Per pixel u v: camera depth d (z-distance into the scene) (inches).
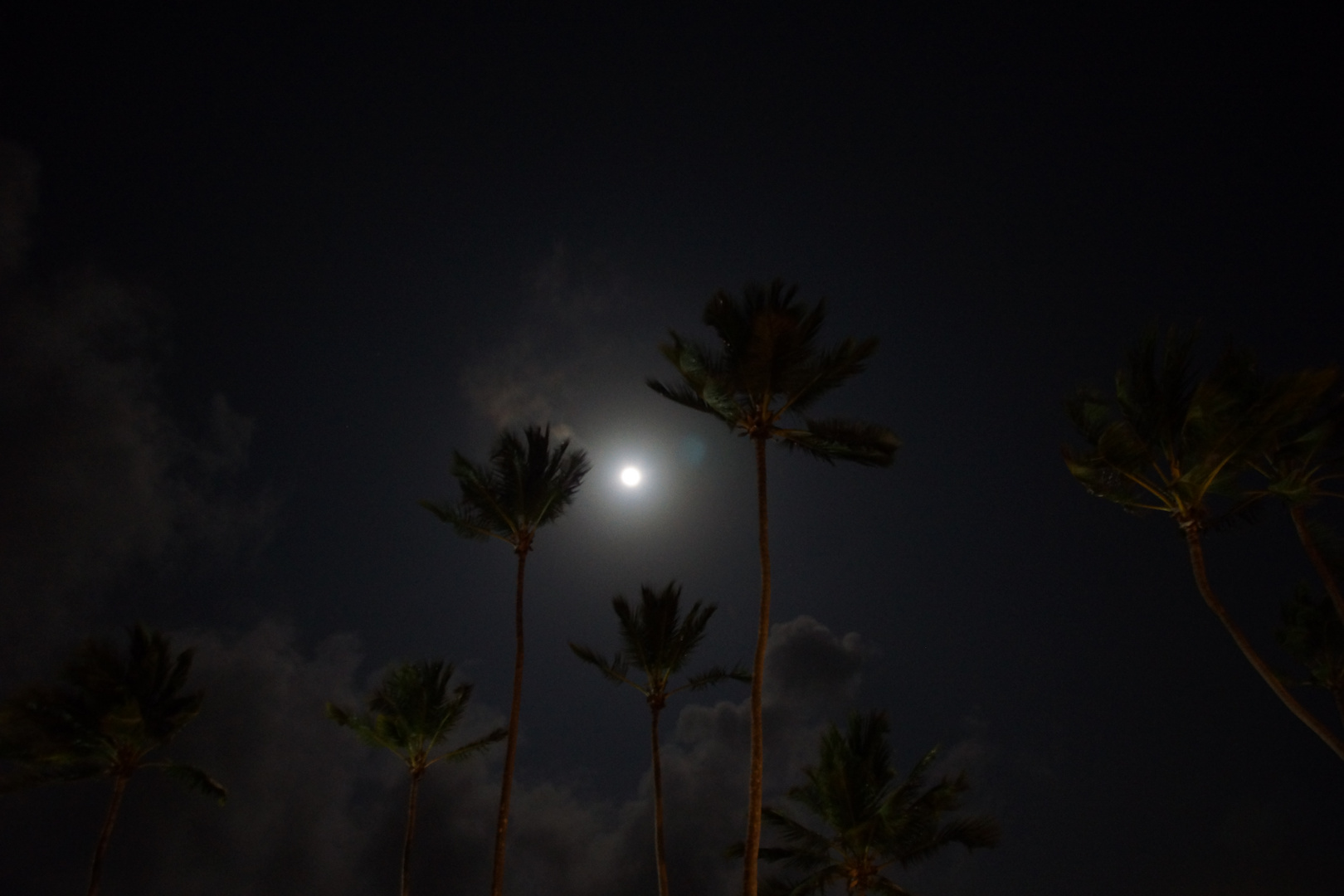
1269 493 771.4
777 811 919.7
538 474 995.3
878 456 789.2
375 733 1111.0
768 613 752.3
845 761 896.9
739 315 765.9
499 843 871.7
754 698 729.6
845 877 880.9
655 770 984.3
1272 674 724.7
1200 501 768.9
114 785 979.3
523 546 989.8
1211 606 749.9
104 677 948.0
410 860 1079.0
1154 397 788.0
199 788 1017.5
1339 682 1155.3
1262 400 708.0
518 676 937.5
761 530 769.6
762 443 781.9
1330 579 871.1
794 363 747.4
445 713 1134.4
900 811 847.7
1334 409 827.4
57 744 950.4
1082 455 802.8
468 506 987.3
